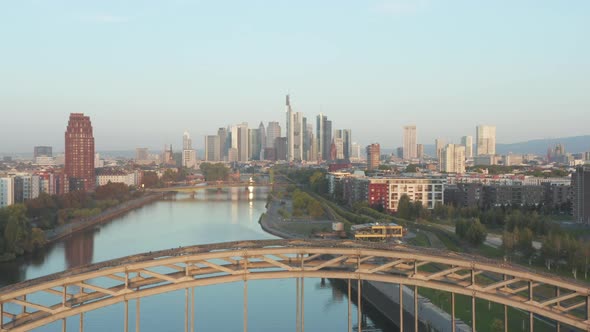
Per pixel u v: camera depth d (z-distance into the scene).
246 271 108.00
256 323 169.62
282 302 193.88
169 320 170.88
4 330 94.12
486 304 169.50
